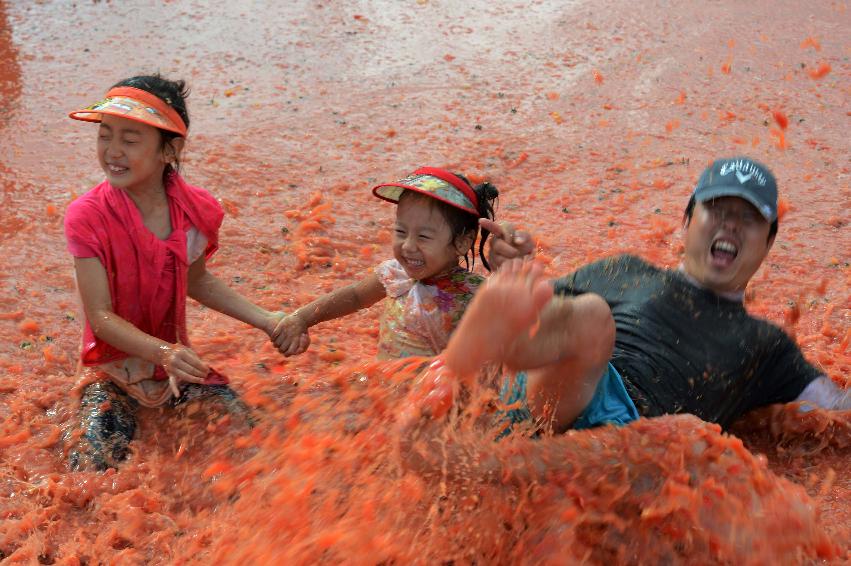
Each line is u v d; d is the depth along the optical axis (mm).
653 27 10461
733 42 9945
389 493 3145
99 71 8867
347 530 3037
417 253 3768
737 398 3688
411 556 2971
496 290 2477
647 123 8008
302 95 8469
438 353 3926
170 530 3271
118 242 3818
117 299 3902
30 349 4477
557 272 5512
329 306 4176
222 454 3693
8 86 8383
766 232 3645
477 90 8734
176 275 3973
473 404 3014
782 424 3887
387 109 8219
